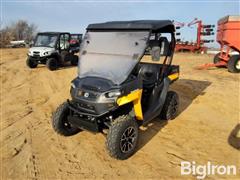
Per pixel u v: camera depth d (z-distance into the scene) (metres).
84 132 5.05
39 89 9.32
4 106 7.40
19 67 14.12
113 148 3.73
